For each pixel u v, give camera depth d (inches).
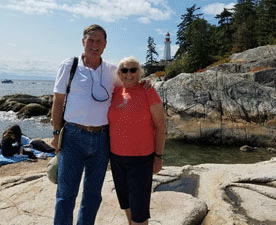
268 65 844.6
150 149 99.9
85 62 102.2
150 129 99.7
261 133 513.7
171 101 617.3
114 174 106.0
